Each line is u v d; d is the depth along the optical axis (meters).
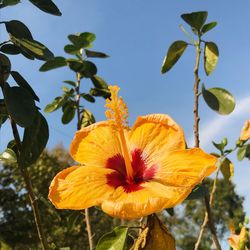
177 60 0.40
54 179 0.24
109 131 0.27
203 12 0.38
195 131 0.34
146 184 0.24
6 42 0.28
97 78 0.46
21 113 0.26
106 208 0.21
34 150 0.27
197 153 0.24
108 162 0.26
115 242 0.24
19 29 0.28
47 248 0.26
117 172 0.26
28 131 0.27
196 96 0.35
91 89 0.46
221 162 0.40
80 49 0.47
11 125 0.27
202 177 0.21
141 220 0.26
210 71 0.39
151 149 0.26
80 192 0.23
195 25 0.39
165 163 0.25
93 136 0.27
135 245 0.22
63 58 0.44
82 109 0.45
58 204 0.23
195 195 0.26
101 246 0.24
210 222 0.33
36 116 0.27
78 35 0.47
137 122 0.27
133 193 0.24
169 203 0.20
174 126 0.26
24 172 0.27
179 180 0.24
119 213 0.20
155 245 0.22
